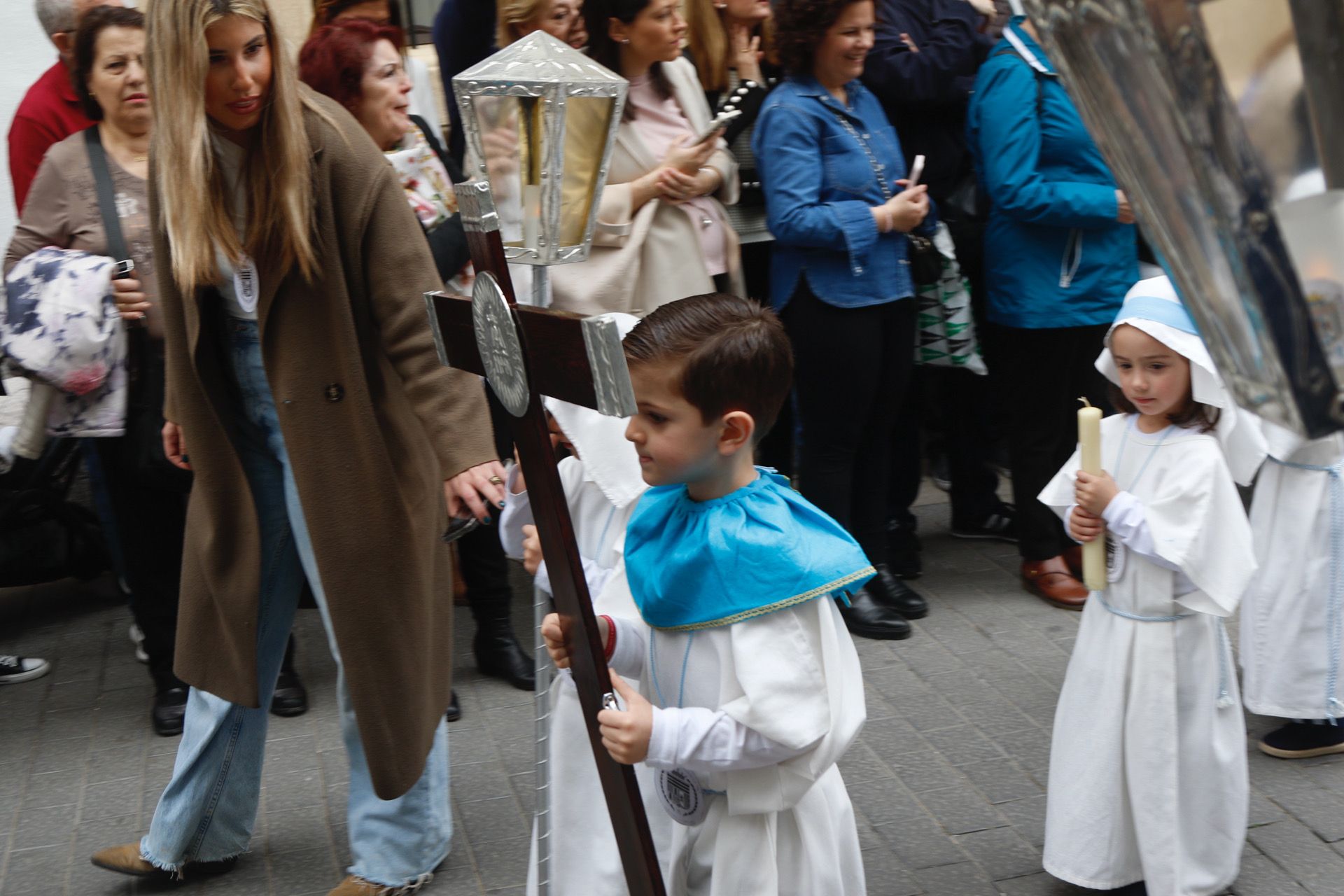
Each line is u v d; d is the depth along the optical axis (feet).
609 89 5.70
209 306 8.30
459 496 8.36
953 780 10.96
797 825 6.18
